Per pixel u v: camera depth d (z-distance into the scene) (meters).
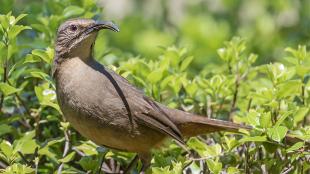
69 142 11.27
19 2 15.98
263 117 10.41
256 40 16.38
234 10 17.33
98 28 11.31
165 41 16.55
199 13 17.34
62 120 11.69
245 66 12.59
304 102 11.64
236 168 10.50
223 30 16.38
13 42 11.24
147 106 11.37
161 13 17.88
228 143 10.83
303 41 15.80
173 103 12.11
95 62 11.46
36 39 12.69
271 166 10.62
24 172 10.01
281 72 11.55
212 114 12.33
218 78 12.14
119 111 11.20
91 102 11.08
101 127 11.18
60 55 11.34
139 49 16.52
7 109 11.84
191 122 11.52
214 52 15.95
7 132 11.37
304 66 11.89
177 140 11.26
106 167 11.69
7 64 11.24
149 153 11.59
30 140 10.70
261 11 17.16
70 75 11.19
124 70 12.28
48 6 12.92
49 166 11.22
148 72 12.14
